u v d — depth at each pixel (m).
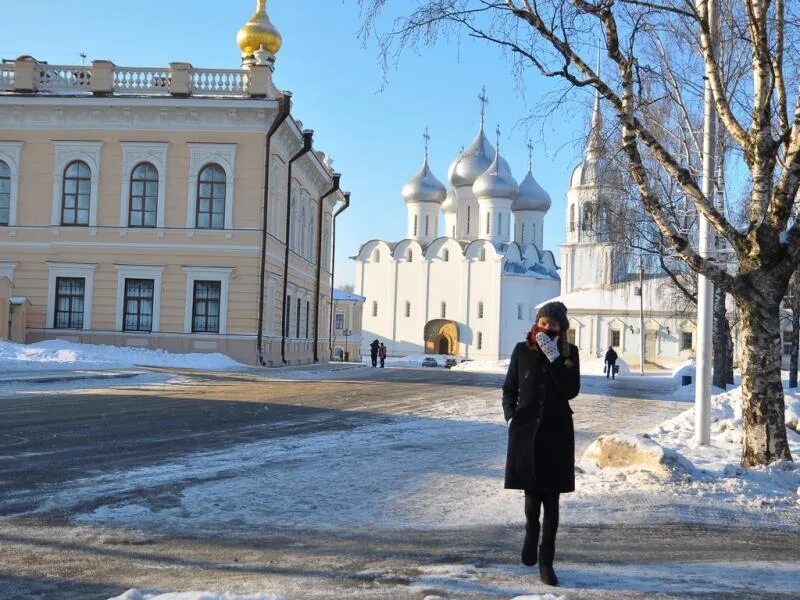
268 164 40.47
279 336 44.38
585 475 10.73
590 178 30.00
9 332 39.41
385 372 45.38
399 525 8.09
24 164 41.12
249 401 21.23
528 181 112.75
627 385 42.34
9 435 13.27
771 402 11.44
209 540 7.26
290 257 46.84
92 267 40.66
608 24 10.83
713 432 17.06
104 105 40.25
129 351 37.72
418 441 14.62
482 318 103.06
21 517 7.86
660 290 48.38
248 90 40.47
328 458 12.16
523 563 6.53
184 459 11.55
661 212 11.54
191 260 40.38
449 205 115.50
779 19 11.64
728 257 15.39
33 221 41.00
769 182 11.52
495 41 11.05
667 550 7.40
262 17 46.28
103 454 11.73
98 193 40.78
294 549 7.04
